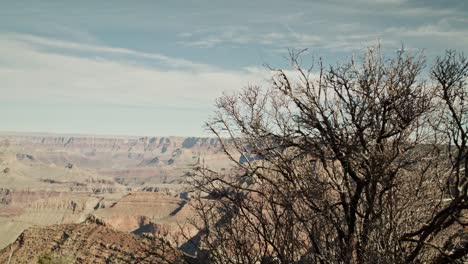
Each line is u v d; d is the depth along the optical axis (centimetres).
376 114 757
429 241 748
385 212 741
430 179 800
